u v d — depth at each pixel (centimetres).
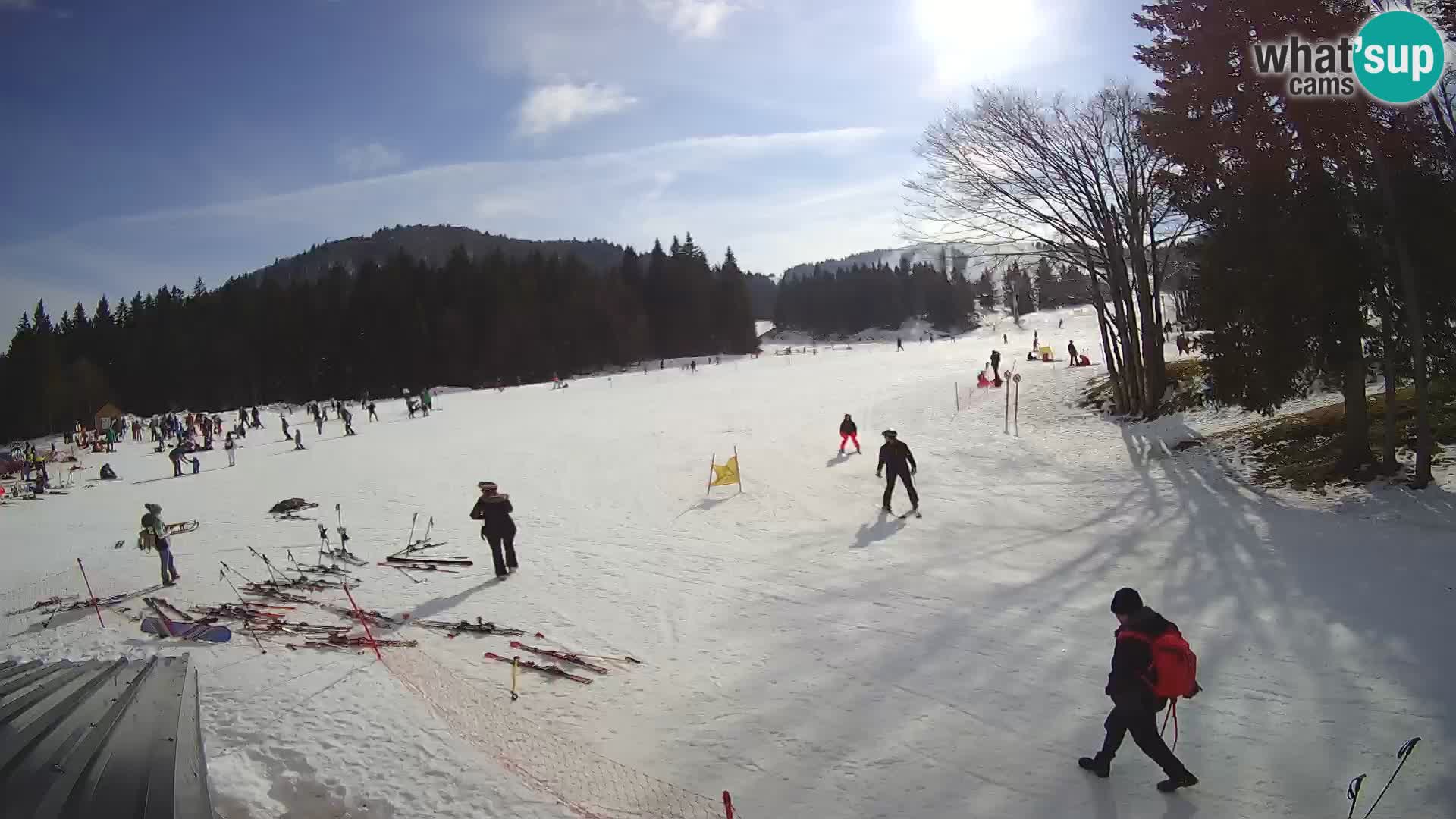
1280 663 833
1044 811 620
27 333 8694
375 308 9456
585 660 979
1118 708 630
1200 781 639
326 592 1315
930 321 13800
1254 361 1486
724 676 909
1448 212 1282
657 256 11681
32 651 1073
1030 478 1911
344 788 685
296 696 884
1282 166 1396
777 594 1194
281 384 9431
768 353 11562
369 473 2753
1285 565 1123
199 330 9381
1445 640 840
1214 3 1462
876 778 682
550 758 739
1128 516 1486
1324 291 1359
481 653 1017
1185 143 1552
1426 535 1159
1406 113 1295
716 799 663
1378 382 1936
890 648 957
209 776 696
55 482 3256
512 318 9219
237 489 2625
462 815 645
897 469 1641
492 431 3784
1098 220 2483
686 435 3147
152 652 1039
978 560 1297
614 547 1550
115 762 509
